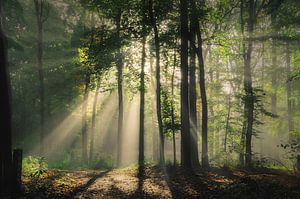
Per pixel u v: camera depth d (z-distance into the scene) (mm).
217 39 24922
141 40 24594
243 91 25672
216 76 34031
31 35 35812
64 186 14336
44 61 38500
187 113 20062
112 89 32406
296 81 31219
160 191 14250
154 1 22016
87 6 27016
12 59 37156
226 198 12305
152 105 36656
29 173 15805
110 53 23984
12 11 22359
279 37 23672
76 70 35344
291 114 32719
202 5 23094
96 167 26391
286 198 11180
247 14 27156
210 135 32375
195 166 22188
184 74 20062
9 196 11586
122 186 15242
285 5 19109
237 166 22031
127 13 23641
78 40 32438
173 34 23203
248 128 24094
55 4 34000
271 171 18859
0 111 11750
